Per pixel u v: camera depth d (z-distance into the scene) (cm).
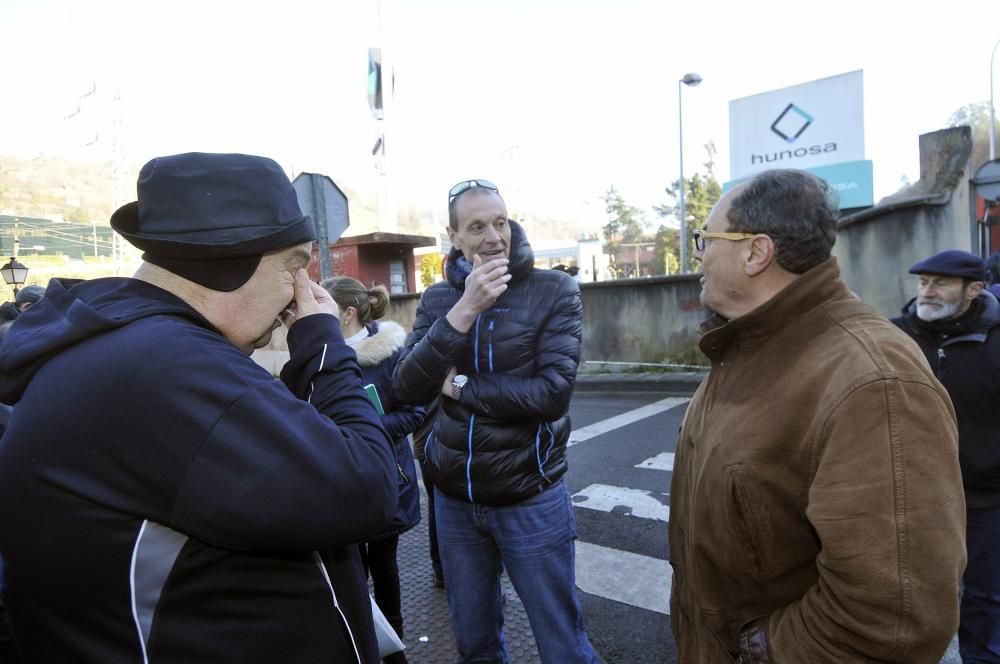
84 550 84
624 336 1040
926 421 102
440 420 201
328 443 94
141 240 97
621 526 402
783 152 1360
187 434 84
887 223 788
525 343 192
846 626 101
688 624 141
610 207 5512
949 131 791
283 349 231
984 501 220
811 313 121
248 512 84
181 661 86
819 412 108
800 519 114
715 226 131
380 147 2006
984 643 218
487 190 196
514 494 188
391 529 243
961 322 228
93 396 85
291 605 96
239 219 99
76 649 87
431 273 3334
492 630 209
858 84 1272
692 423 144
